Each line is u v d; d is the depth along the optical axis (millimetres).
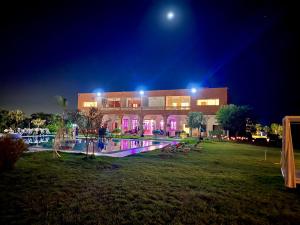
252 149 17953
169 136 31594
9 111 22016
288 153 6469
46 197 5246
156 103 39625
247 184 6867
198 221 4230
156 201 5164
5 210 4492
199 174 7977
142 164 9641
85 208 4668
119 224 4023
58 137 11945
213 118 32906
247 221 4309
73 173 7629
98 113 11461
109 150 14711
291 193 6090
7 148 7688
